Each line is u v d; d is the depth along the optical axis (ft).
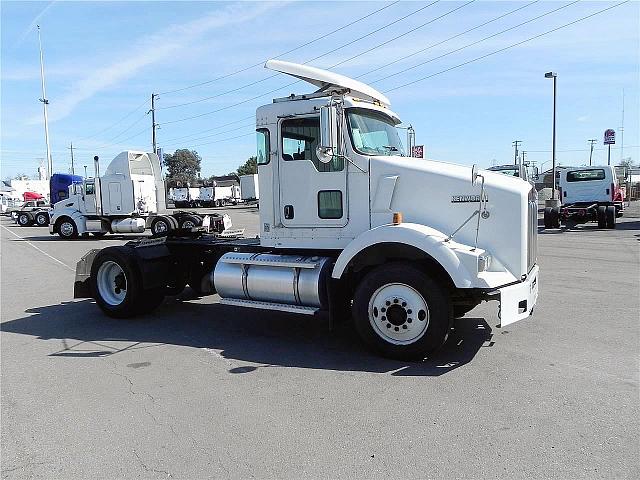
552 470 10.75
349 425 13.12
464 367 17.21
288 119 21.08
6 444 12.64
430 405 14.19
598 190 72.90
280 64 21.31
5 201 201.26
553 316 23.59
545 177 138.82
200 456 11.78
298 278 20.06
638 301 26.37
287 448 12.03
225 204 241.96
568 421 12.96
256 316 25.89
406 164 19.44
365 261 19.45
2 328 24.16
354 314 18.70
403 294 17.84
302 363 18.17
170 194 240.94
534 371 16.62
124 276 25.61
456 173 18.93
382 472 10.89
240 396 15.23
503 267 18.44
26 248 65.57
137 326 24.13
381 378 16.42
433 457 11.43
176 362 18.58
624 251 46.88
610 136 128.67
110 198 75.61
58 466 11.53
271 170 21.52
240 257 21.97
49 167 157.79
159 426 13.37
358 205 20.07
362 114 20.58
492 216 18.48
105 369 17.97
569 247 50.55
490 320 23.31
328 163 20.40
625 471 10.64
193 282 27.43
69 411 14.47
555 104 98.37
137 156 76.64
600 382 15.56
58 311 27.84
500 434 12.38
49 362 18.92
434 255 17.12
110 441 12.64
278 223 21.54
